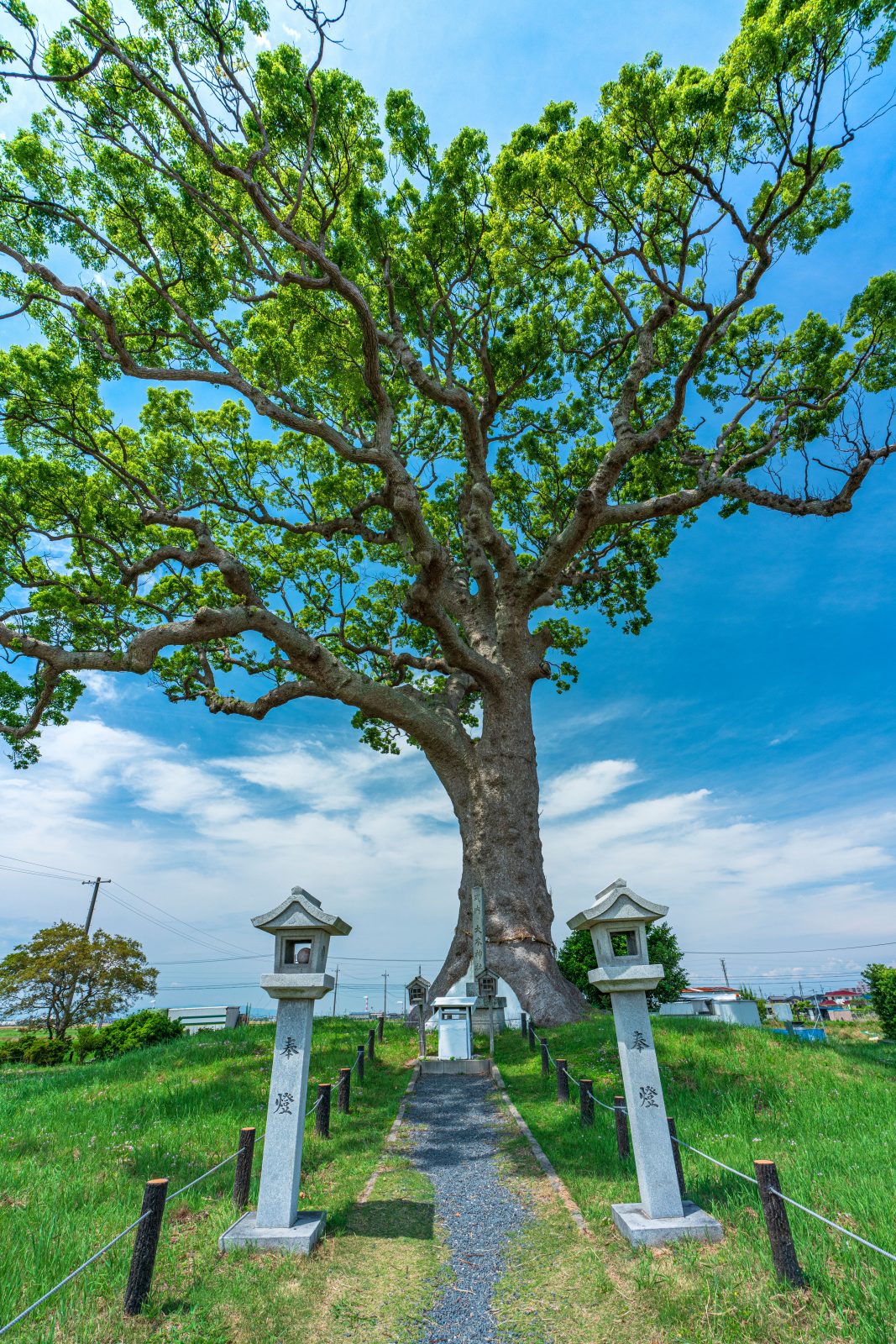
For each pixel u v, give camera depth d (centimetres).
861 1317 423
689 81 1366
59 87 1247
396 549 2416
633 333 1892
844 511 1678
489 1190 738
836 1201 607
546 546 2205
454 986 1703
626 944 661
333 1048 1427
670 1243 554
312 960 664
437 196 1641
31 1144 890
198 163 1520
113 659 1424
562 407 2228
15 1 1121
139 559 1858
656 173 1516
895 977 2286
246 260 1553
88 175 1359
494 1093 1152
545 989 1579
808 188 1327
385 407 1596
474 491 1859
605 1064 1174
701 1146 796
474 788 1861
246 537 2194
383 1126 976
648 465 2128
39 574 1588
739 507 2103
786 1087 1015
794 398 1925
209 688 1934
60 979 2491
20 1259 541
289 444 2166
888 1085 1028
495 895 1730
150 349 1563
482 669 1844
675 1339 438
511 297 1936
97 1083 1288
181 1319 475
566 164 1497
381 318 1898
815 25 1110
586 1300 506
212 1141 877
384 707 1836
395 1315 503
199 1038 1648
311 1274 545
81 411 1583
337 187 1493
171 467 1830
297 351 1766
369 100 1471
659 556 2352
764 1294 462
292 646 1661
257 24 1213
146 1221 500
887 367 1825
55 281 1311
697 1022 1409
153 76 1249
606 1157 771
